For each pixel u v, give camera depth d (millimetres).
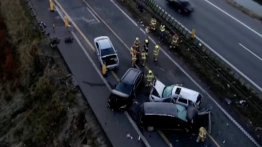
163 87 23000
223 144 19922
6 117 27125
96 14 31922
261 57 27688
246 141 20203
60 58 26438
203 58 26484
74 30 29438
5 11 35500
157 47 25406
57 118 22750
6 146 24953
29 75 27812
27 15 32094
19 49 30359
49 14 31547
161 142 19797
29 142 23781
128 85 22109
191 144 19797
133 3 34031
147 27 30375
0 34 33312
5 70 30312
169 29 30156
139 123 20734
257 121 21562
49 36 28438
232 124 21281
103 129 20297
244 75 25547
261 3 38531
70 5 33156
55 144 21906
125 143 19562
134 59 24938
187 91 22297
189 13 33406
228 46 28812
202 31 30703
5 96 29328
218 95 23516
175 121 19953
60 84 24359
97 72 24969
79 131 21125
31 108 25922
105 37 26797
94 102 22312
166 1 35312
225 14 33938
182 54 27391
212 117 21719
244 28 31719
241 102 22906
